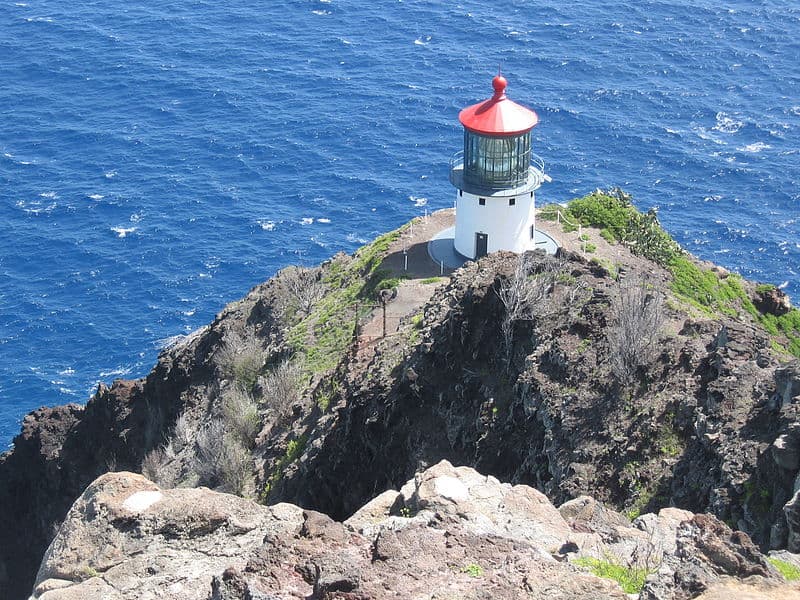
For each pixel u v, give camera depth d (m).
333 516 62.75
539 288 61.06
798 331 91.75
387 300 84.06
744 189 193.50
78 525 26.55
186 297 165.62
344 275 97.19
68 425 107.12
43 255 175.62
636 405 50.28
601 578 23.12
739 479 41.19
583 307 58.78
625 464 47.88
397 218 185.88
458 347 61.62
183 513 26.41
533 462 53.06
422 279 89.00
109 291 166.75
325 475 63.38
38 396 145.38
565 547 25.48
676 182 196.00
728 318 78.44
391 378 63.38
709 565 22.58
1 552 105.44
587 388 52.69
